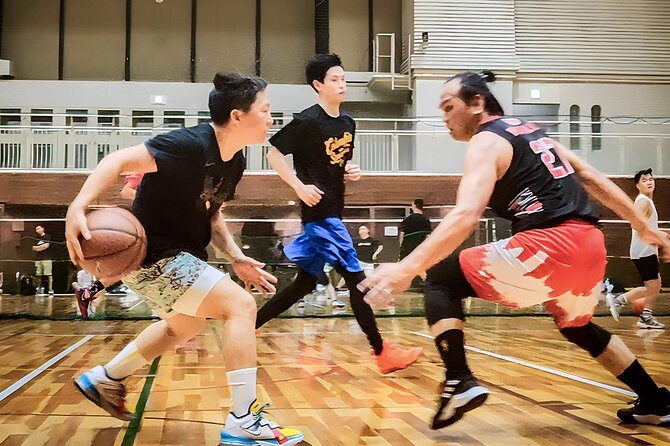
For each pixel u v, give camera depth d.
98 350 4.14
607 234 7.46
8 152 12.24
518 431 1.98
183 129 1.87
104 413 2.24
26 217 11.98
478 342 4.65
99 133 12.40
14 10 16.94
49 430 1.99
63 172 12.07
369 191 12.82
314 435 1.93
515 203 1.91
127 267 1.76
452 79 2.08
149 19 17.14
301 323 6.52
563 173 1.93
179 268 1.82
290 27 17.30
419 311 7.19
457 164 13.16
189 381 2.92
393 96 16.09
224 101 1.86
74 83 16.00
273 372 3.24
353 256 3.19
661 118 13.66
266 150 12.23
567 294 1.93
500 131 1.92
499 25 15.56
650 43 16.14
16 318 6.68
